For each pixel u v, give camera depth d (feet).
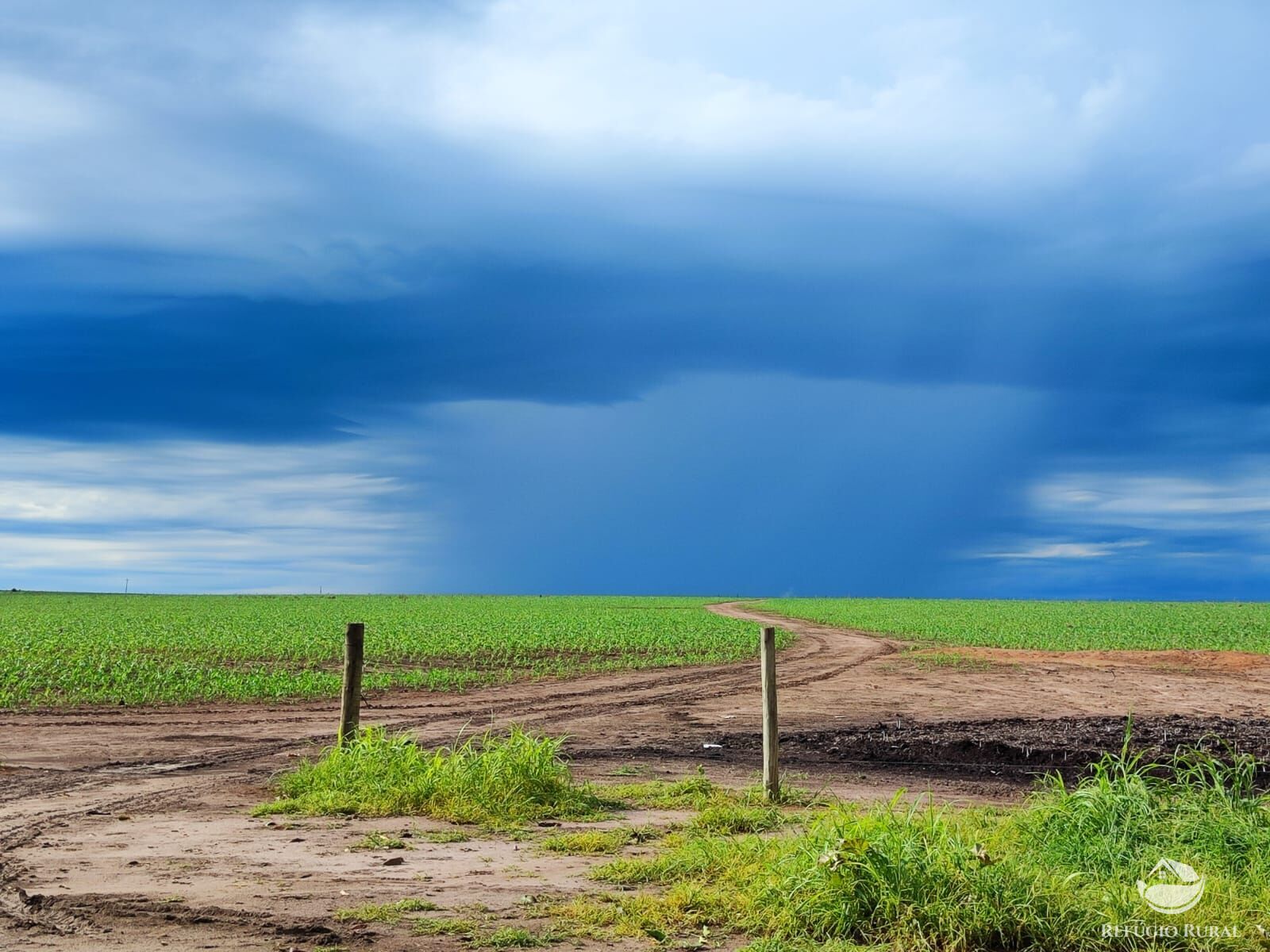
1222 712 68.59
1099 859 24.95
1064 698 76.33
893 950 20.66
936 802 37.81
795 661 107.04
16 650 99.50
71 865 27.68
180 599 323.57
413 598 361.10
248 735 55.26
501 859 28.66
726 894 23.79
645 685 82.48
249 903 23.95
